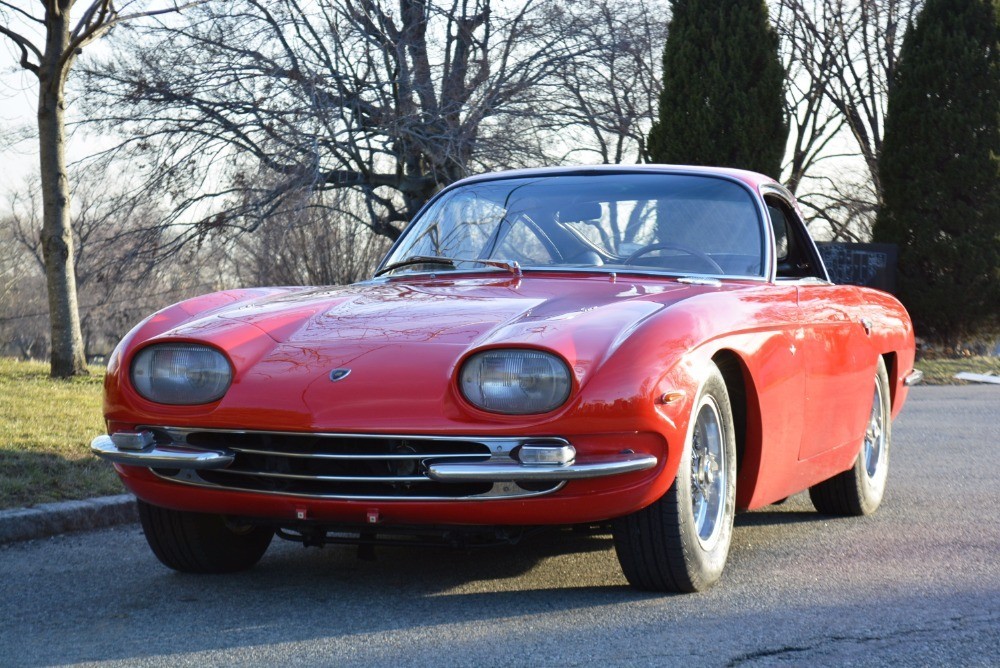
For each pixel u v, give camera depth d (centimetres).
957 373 1402
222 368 332
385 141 1834
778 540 446
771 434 377
